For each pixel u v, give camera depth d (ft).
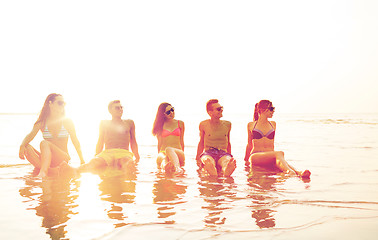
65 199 11.96
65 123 19.97
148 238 8.02
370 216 9.91
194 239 7.96
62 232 8.43
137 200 11.85
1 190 13.46
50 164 19.26
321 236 8.17
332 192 13.19
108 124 22.02
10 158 24.98
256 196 12.51
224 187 14.25
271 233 8.39
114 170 19.43
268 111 21.58
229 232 8.46
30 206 10.94
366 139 43.93
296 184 14.93
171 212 10.28
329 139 44.34
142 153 29.76
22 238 8.00
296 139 44.50
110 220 9.45
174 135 22.54
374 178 16.39
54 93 19.70
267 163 20.71
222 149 21.34
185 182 15.53
